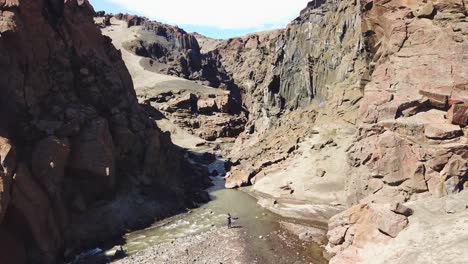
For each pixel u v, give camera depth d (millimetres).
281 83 98938
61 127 46875
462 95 37656
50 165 42219
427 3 43156
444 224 30672
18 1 47688
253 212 54750
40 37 50281
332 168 61625
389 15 45844
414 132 36906
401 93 40719
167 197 57594
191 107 125875
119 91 61469
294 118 85125
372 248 32219
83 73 56469
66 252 40625
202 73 182750
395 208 32469
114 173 50938
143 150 59781
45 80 49562
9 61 44562
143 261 38875
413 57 41938
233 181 72312
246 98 158125
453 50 40156
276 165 71438
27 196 38125
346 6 81188
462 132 35469
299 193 59125
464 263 26188
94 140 48656
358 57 71812
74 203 45281
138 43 184375
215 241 43625
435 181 34688
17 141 42938
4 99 43688
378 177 37938
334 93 75375
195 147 105312
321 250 39438
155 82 142750
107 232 46156
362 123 42250
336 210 51562
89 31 64500
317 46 89688
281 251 39781
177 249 41656
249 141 100625
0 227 35719
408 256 28875
